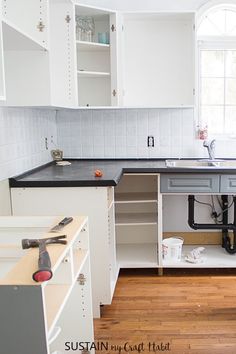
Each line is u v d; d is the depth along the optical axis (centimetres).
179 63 297
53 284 125
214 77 323
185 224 330
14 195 215
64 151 326
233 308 230
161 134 319
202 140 316
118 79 284
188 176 263
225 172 259
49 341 99
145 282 271
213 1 306
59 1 242
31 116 258
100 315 223
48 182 211
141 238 328
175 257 286
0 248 135
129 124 319
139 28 295
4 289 90
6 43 175
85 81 308
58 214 215
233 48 319
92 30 291
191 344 192
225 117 328
